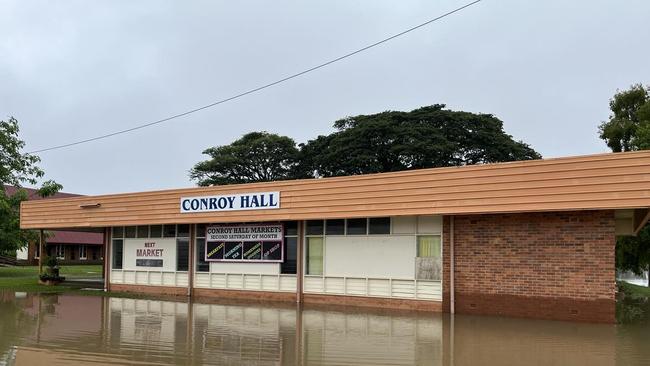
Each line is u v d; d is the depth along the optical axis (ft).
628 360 30.91
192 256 72.49
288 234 65.10
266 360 30.94
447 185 51.75
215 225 70.79
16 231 119.24
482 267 52.03
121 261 80.33
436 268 54.70
